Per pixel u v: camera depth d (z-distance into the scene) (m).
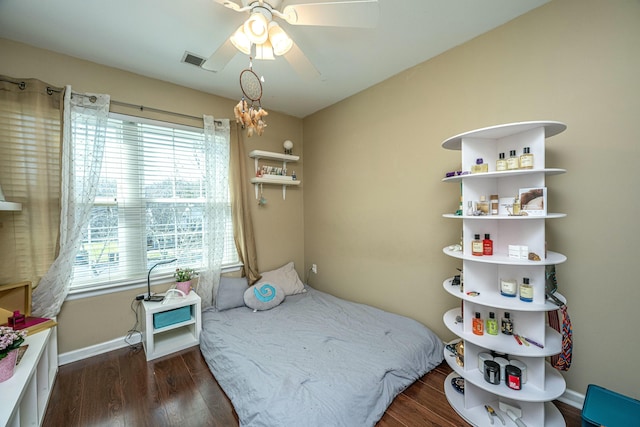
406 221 2.40
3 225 1.79
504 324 1.51
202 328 2.36
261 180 2.97
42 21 1.67
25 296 1.80
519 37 1.71
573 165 1.54
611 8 1.41
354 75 2.43
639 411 1.27
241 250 2.91
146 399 1.66
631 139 1.38
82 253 2.14
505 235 1.51
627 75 1.38
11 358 1.22
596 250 1.49
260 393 1.42
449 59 2.06
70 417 1.51
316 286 3.42
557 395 1.31
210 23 1.72
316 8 1.26
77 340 2.09
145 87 2.37
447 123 2.08
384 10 1.62
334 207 3.12
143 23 1.71
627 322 1.41
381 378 1.59
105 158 2.22
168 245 2.56
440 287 2.18
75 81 2.06
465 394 1.52
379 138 2.59
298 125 3.54
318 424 1.24
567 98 1.55
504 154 1.50
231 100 2.90
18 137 1.83
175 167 2.59
